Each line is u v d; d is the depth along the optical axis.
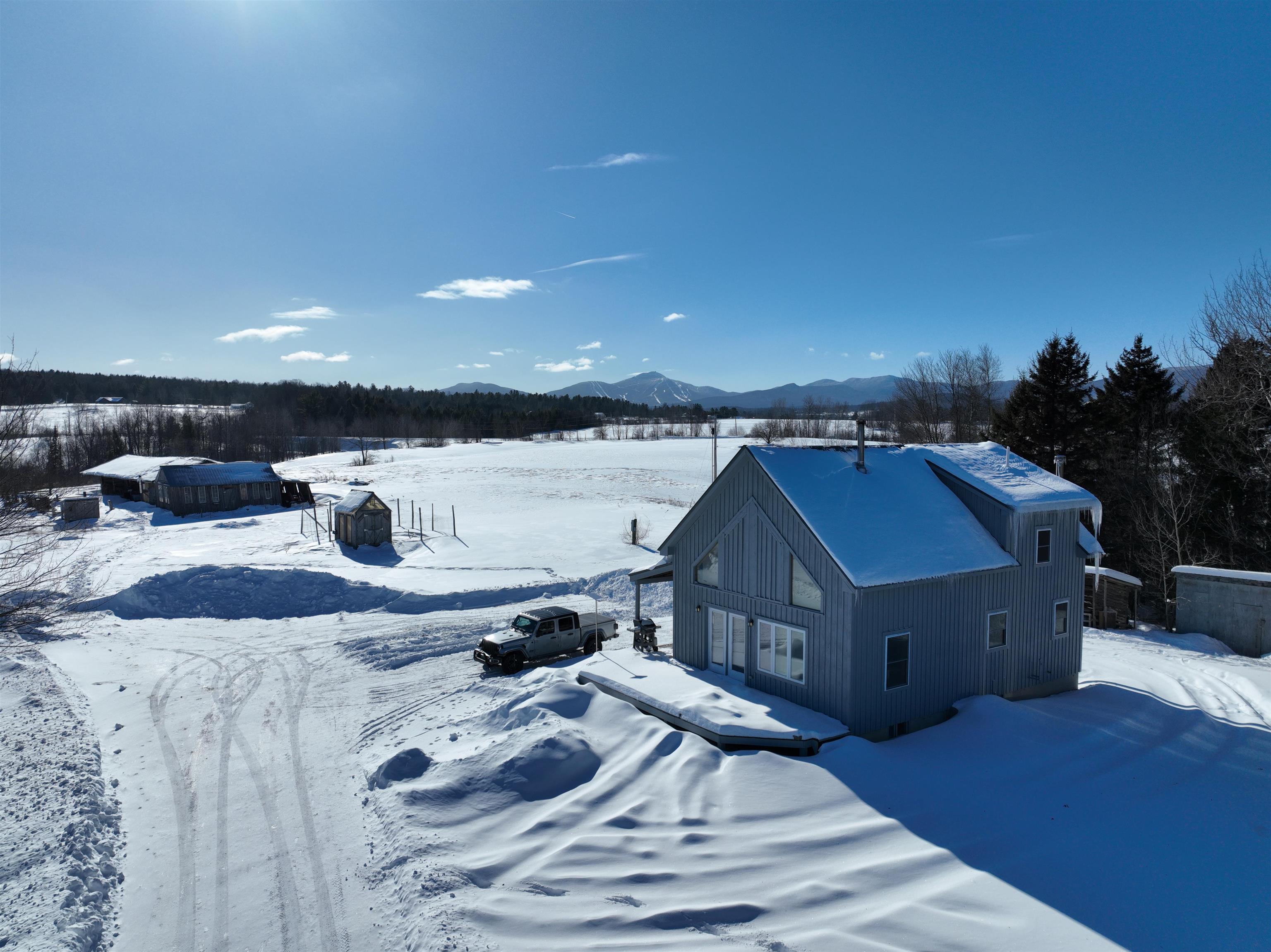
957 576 16.16
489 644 20.84
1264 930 8.90
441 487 66.62
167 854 11.33
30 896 9.77
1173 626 28.70
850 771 12.95
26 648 22.69
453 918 9.05
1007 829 11.42
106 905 9.97
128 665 21.38
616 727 14.98
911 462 19.70
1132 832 11.48
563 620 22.06
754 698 16.42
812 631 15.77
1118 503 37.41
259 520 48.81
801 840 10.85
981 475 19.41
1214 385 33.44
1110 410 40.84
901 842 10.86
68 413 123.25
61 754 14.47
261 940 9.29
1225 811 12.35
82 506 48.31
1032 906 9.28
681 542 20.02
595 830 11.25
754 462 17.36
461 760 13.62
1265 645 23.61
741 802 11.95
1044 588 18.69
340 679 20.31
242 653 22.69
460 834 11.38
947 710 16.69
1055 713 17.03
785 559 16.59
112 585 29.64
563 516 49.16
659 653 21.73
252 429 115.56
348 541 39.12
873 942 8.49
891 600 15.35
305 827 12.12
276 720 17.11
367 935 9.33
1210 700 18.27
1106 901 9.45
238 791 13.45
